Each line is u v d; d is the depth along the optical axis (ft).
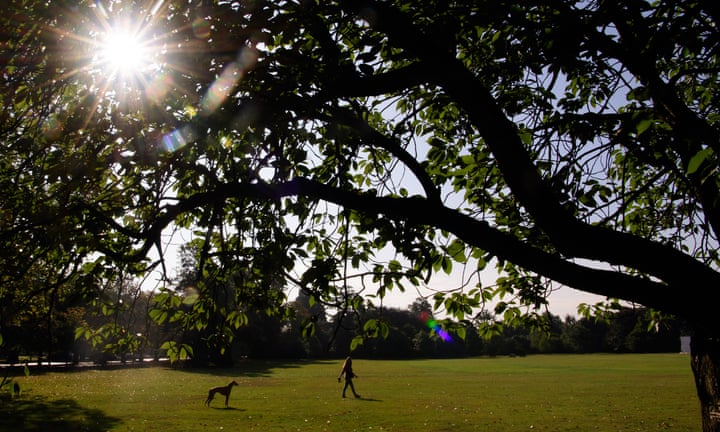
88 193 16.92
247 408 65.10
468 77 11.84
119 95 15.67
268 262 15.69
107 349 20.11
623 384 101.45
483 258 16.90
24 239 15.90
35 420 53.47
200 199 14.74
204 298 19.51
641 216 24.36
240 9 14.53
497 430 51.49
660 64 20.35
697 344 18.90
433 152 19.21
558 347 295.07
